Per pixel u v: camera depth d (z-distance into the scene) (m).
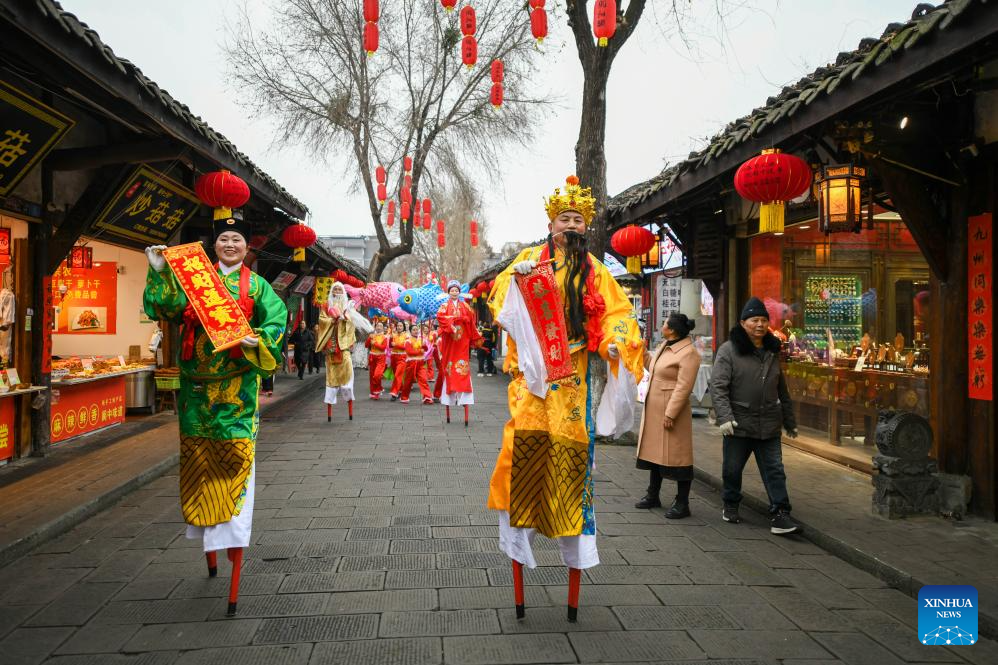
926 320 7.49
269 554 4.22
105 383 8.66
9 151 5.68
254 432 3.56
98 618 3.28
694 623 3.32
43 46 4.31
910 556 4.14
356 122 20.33
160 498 5.66
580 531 3.21
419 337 13.38
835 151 5.59
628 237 8.55
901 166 5.21
